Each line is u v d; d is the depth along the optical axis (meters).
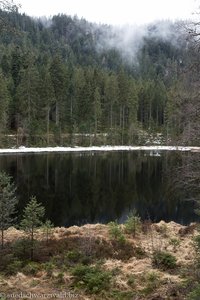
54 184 34.25
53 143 69.69
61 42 172.00
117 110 87.50
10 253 13.98
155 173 43.00
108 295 10.59
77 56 154.12
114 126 85.00
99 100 79.75
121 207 27.08
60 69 78.94
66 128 78.50
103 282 11.13
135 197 30.38
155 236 18.22
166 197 30.45
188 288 10.05
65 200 28.27
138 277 12.04
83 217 24.00
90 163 50.19
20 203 26.30
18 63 86.12
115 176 40.41
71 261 13.62
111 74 100.69
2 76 70.31
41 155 56.44
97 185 34.94
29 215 14.66
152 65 172.50
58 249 14.91
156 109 97.25
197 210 10.17
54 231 18.92
